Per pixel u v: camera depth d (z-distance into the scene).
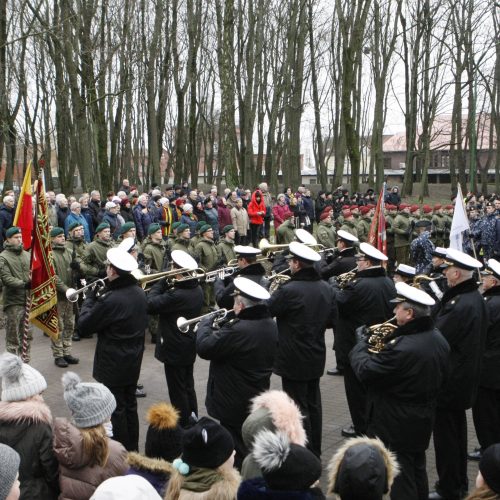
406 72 36.03
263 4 33.31
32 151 32.59
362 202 24.45
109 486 2.64
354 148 27.08
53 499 3.96
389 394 4.84
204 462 3.32
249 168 32.88
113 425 6.20
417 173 50.66
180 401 7.11
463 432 5.48
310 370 6.32
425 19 33.91
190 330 7.01
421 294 4.85
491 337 6.07
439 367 4.82
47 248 7.88
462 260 5.50
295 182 33.88
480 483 2.97
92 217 15.86
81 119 20.72
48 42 22.72
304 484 2.79
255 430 3.52
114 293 6.14
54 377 8.96
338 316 7.25
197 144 49.25
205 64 40.91
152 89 31.23
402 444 4.79
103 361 6.17
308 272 6.45
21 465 3.83
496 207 17.84
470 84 34.97
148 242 11.98
